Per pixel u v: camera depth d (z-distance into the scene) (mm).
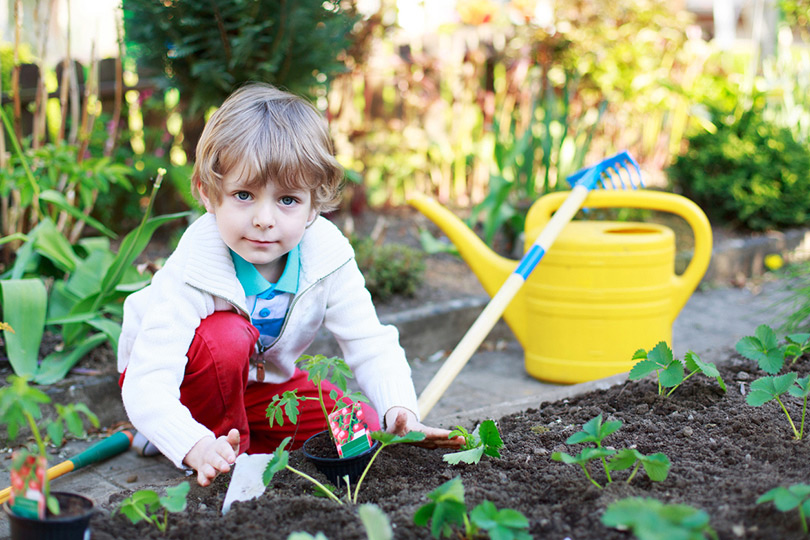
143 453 2152
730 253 4695
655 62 5848
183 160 4191
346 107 4988
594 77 5566
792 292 4324
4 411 1143
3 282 2400
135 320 1850
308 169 1580
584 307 2709
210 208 1668
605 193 2664
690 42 6020
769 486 1354
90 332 2729
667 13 5645
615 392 2045
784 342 2529
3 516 1663
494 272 2865
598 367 2740
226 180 1560
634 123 5965
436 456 1694
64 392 2357
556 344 2791
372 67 5062
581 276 2691
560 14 5465
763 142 5215
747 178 5152
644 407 1909
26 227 3152
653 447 1661
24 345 2400
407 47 5266
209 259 1705
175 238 3600
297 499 1397
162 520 1383
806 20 6086
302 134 1590
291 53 3227
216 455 1511
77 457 1970
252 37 3074
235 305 1748
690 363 1869
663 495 1378
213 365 1753
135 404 1605
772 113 5906
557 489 1433
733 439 1677
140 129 4133
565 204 2535
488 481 1531
